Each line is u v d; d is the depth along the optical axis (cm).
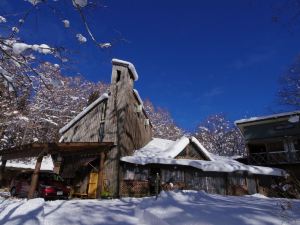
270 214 568
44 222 669
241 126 2641
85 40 338
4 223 610
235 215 567
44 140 2884
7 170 2438
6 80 377
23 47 314
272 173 1872
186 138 2008
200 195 1009
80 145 1451
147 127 2764
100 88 3644
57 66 384
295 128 2314
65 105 3070
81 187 1806
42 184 1326
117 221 712
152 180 1727
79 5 279
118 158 1794
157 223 603
